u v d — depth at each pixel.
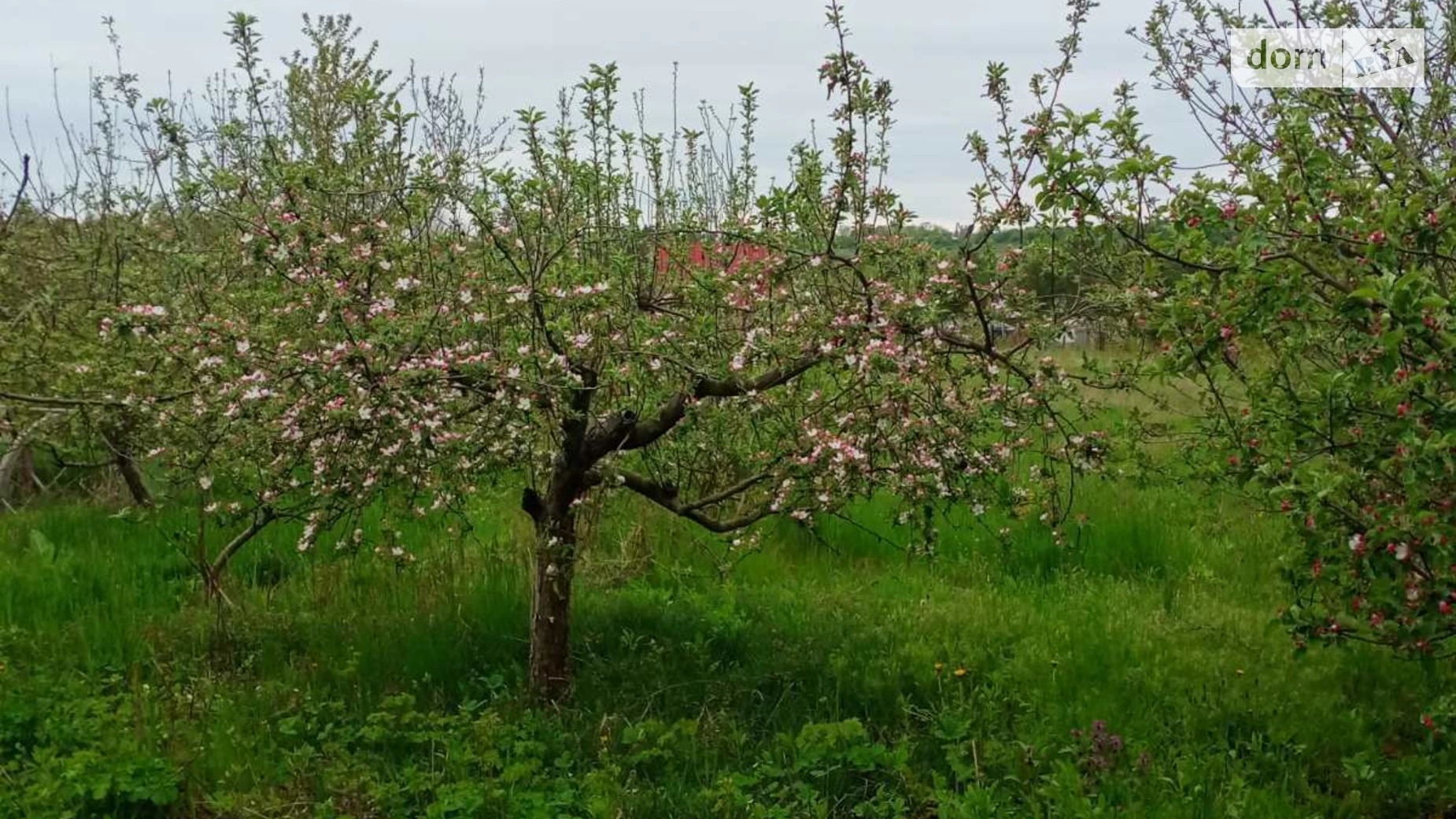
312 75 6.99
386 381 3.85
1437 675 4.68
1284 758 4.21
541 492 5.10
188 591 6.10
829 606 5.91
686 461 5.12
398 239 4.38
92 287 7.01
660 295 4.79
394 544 5.95
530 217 4.41
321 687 4.88
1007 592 6.24
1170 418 7.74
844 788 4.08
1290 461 3.62
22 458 8.90
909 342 4.20
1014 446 4.59
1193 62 5.14
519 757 4.23
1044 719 4.47
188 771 4.06
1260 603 5.96
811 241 4.55
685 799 3.94
